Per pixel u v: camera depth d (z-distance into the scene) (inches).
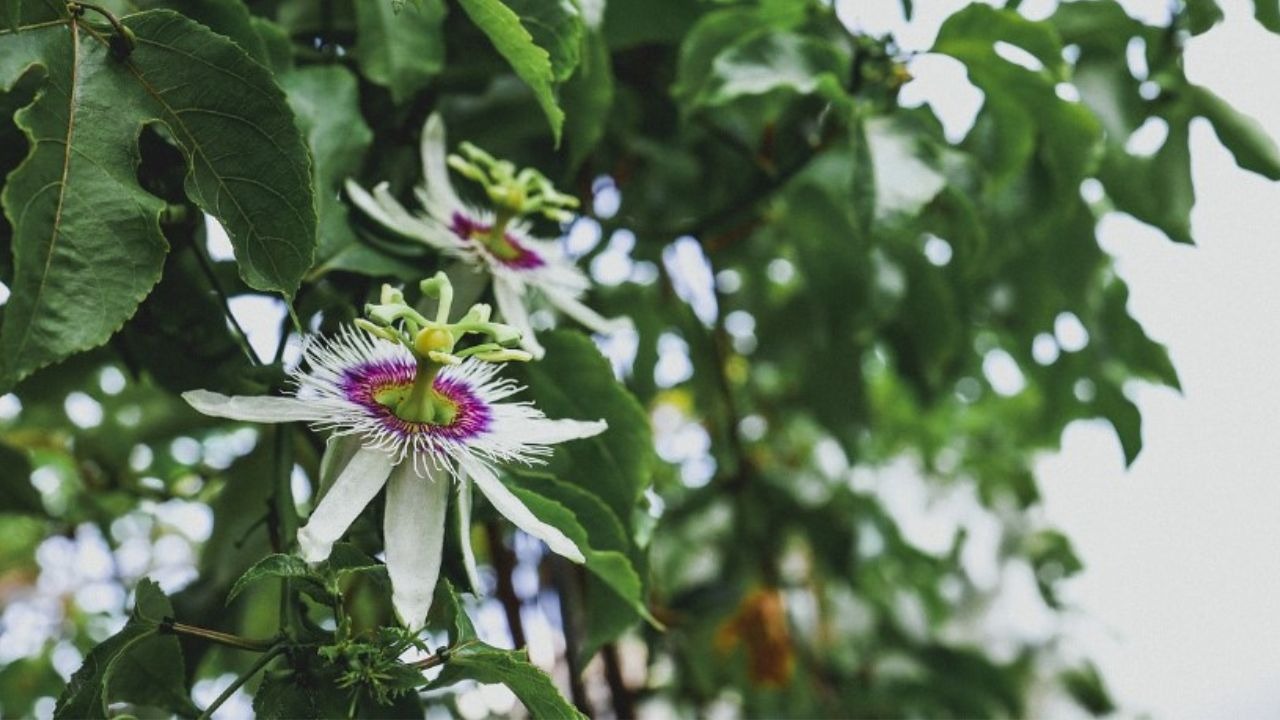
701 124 21.2
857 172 17.9
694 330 24.6
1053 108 19.3
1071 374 24.8
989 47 18.7
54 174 12.4
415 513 12.9
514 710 20.4
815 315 24.2
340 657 12.8
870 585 29.2
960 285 23.8
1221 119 21.1
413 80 16.7
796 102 21.5
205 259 15.2
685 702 26.8
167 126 13.0
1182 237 21.5
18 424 22.3
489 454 13.4
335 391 13.3
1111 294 23.9
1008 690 28.9
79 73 12.7
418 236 15.5
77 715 12.7
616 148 21.5
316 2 17.8
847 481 27.6
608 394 15.9
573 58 15.2
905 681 28.2
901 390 30.3
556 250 16.9
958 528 31.0
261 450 18.7
